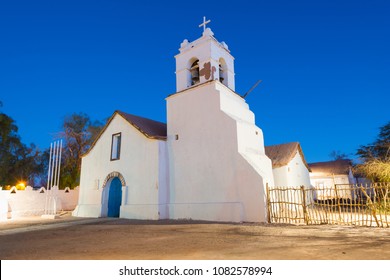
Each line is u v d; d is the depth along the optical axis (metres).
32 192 21.14
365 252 5.87
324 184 32.22
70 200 24.02
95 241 8.23
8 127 29.52
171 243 7.50
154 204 14.86
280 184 20.30
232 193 12.94
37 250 7.07
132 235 9.20
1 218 16.44
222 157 13.68
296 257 5.53
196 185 14.33
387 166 14.65
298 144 22.52
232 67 17.58
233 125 13.60
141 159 16.23
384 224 10.45
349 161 33.94
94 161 19.22
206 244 7.18
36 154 35.25
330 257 5.47
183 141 15.46
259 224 11.12
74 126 33.41
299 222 11.37
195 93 15.55
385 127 24.38
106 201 17.98
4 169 29.73
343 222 10.80
